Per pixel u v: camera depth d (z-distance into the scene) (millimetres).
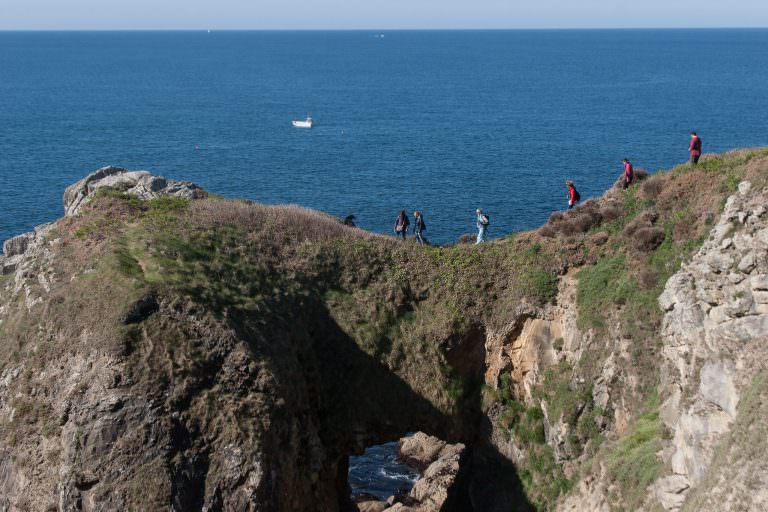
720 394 31188
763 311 31859
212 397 38000
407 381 46688
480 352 48438
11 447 38781
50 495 37094
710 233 38500
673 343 36875
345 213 104312
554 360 46125
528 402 46875
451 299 48906
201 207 51312
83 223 48906
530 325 47188
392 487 56812
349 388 45781
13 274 50500
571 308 45781
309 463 40875
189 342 39312
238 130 183875
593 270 46312
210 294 42438
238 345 39875
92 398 37438
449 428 47000
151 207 51000
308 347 45000
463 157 142625
